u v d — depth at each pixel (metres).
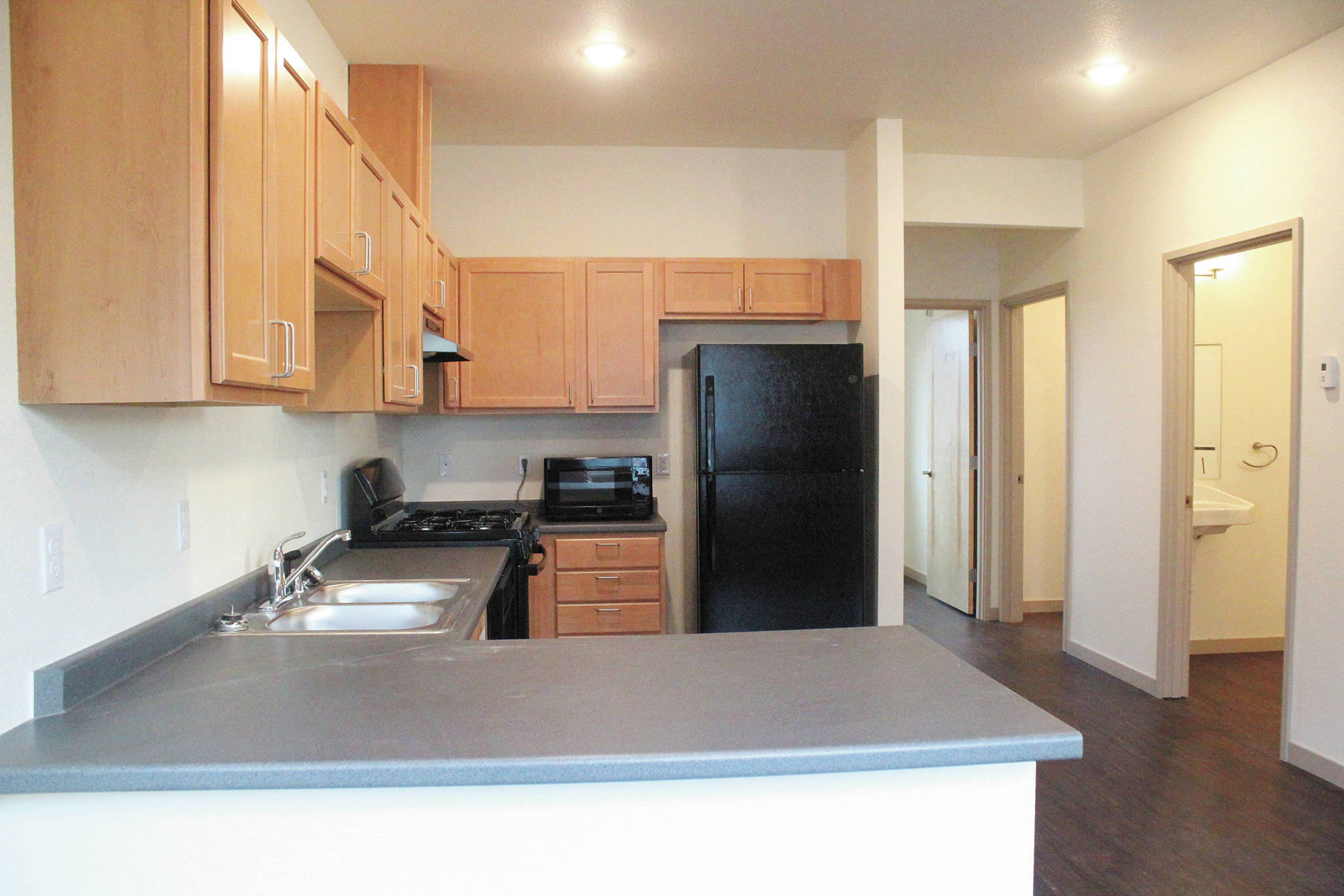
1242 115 3.22
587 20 2.71
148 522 1.64
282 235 1.54
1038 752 1.21
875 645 1.69
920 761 1.18
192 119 1.24
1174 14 2.69
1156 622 3.76
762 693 1.40
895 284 3.72
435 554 2.80
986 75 3.20
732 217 4.12
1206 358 4.47
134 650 1.52
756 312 3.90
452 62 3.04
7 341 1.24
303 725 1.26
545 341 3.82
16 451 1.26
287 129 1.57
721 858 1.25
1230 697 3.75
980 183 4.19
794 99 3.44
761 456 3.59
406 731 1.24
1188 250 3.52
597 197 4.07
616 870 1.24
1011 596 5.12
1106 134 3.87
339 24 2.73
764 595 3.59
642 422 4.17
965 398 5.32
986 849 1.30
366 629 2.07
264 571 2.18
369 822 1.20
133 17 1.25
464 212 4.03
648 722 1.27
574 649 1.67
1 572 1.23
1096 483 4.17
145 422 1.63
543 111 3.55
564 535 3.62
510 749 1.17
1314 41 2.90
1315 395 2.88
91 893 1.17
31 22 1.26
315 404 2.32
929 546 5.95
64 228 1.26
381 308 2.33
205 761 1.13
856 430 3.62
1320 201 2.88
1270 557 4.52
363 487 3.00
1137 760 3.07
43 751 1.17
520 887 1.22
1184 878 2.31
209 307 1.26
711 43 2.89
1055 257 4.51
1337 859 2.39
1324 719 2.88
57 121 1.26
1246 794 2.79
